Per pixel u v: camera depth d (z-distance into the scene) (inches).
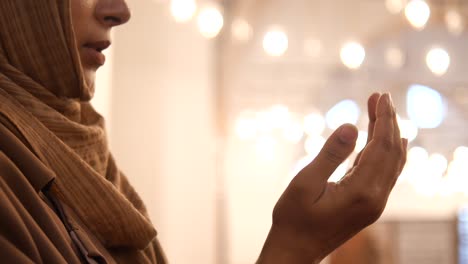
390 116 26.9
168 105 224.8
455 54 458.3
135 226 28.1
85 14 28.5
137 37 220.4
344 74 450.0
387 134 26.5
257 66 422.9
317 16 380.2
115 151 213.0
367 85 455.2
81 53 28.9
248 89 423.2
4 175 22.8
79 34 28.5
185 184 229.5
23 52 27.9
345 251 187.3
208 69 245.6
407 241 308.2
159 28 223.6
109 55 67.3
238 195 438.9
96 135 30.2
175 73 226.1
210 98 255.1
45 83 28.4
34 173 24.1
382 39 389.4
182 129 230.4
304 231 26.1
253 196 441.7
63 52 27.8
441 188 406.6
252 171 442.6
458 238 316.8
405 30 402.0
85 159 29.3
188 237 230.5
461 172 367.6
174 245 224.2
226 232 329.4
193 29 231.5
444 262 314.0
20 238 21.2
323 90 449.4
